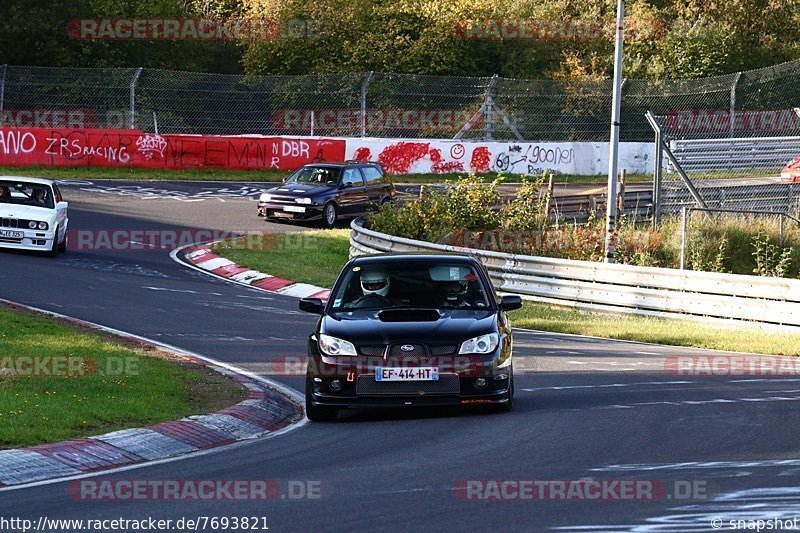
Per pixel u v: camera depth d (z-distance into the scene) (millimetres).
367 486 25953
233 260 83938
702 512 22688
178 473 28156
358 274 39125
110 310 60906
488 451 29984
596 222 91062
